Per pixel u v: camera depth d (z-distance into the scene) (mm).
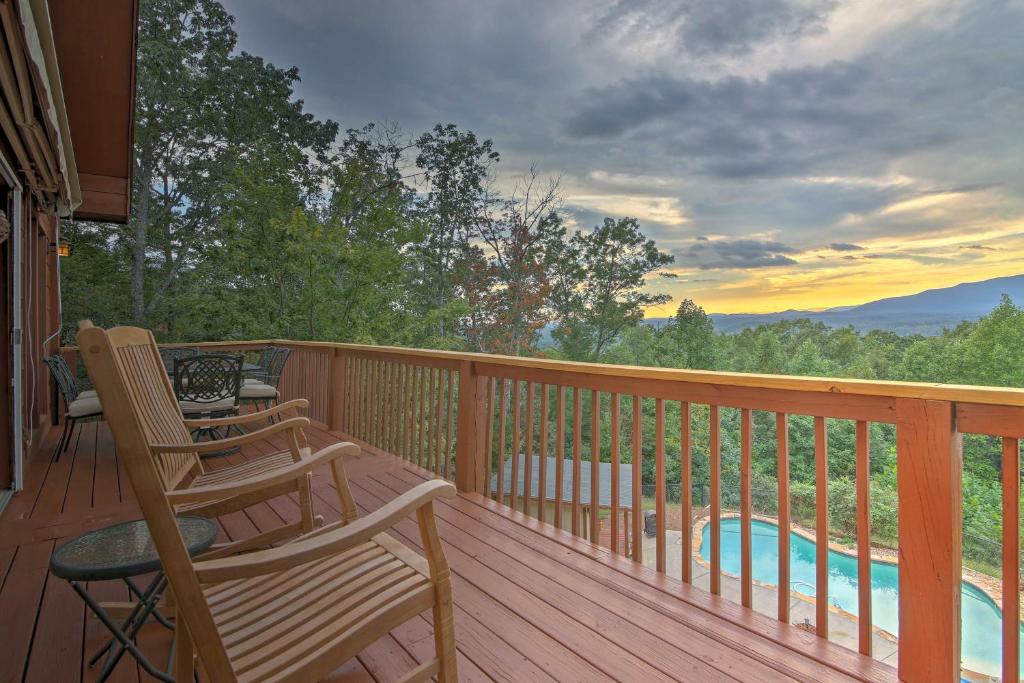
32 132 2973
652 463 21609
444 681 1426
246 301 14898
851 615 6801
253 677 1104
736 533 13219
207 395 4285
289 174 16422
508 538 2656
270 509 3033
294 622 1278
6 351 3387
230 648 1196
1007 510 1427
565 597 2084
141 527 1661
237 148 19000
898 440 1591
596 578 2240
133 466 1021
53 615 1954
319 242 13477
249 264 14594
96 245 17000
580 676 1616
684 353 31438
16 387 3393
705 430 22672
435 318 17250
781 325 36000
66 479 3668
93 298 16672
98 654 1678
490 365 3258
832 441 19703
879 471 16594
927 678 1524
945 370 28438
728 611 1982
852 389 1656
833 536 13789
